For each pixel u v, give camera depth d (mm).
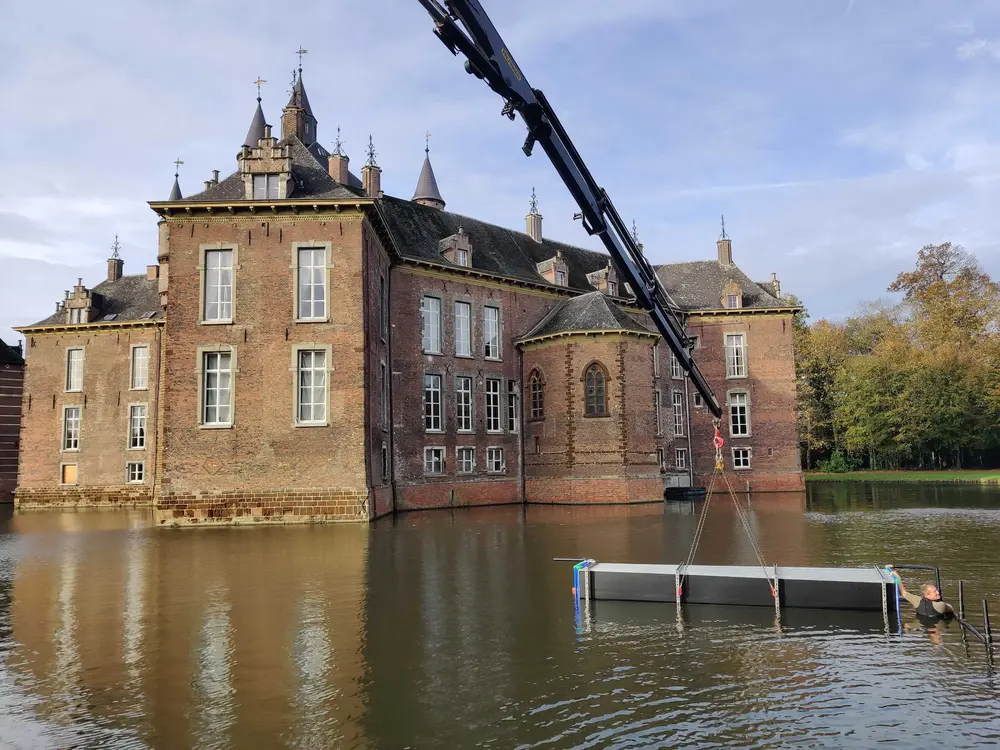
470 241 37812
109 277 44969
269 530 22156
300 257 25125
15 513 35531
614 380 33594
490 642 9555
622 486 32906
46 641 9789
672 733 6707
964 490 39375
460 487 33750
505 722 6957
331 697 7641
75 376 41250
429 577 14062
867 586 11094
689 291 46594
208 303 24922
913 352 55562
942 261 62219
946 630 9992
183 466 24031
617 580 11977
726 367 44406
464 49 11875
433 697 7617
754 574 11664
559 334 34625
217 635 9992
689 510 29484
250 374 24469
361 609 11398
